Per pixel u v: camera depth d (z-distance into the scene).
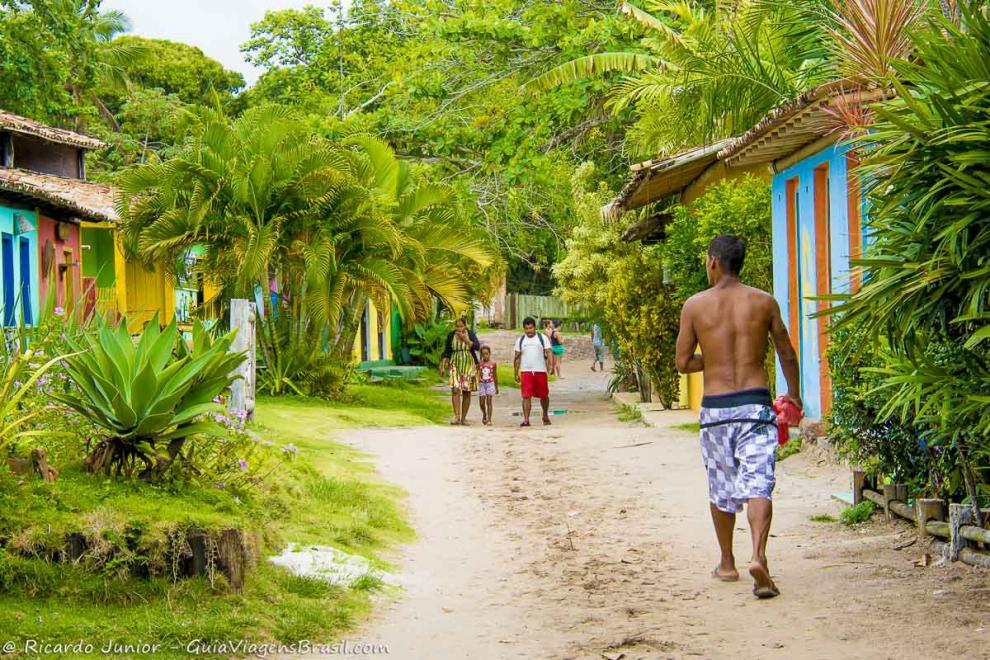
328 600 6.70
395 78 26.56
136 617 5.75
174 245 20.98
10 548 5.86
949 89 5.78
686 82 17.44
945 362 6.51
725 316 6.86
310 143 21.36
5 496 6.09
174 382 6.88
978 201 5.57
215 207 20.86
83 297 8.64
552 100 23.64
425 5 28.84
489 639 6.12
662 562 7.80
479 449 13.62
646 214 22.97
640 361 19.48
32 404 6.88
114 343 6.86
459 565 8.02
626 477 11.36
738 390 6.81
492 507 10.13
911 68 6.15
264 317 22.20
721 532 7.08
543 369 19.08
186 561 6.27
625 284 19.31
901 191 5.96
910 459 8.12
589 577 7.48
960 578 6.72
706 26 18.05
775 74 17.38
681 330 7.01
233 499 7.18
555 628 6.30
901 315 6.08
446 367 19.81
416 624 6.43
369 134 24.14
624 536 8.71
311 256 20.36
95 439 7.11
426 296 23.55
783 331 6.93
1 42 31.52
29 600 5.75
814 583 6.89
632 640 5.96
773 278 14.07
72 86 41.50
